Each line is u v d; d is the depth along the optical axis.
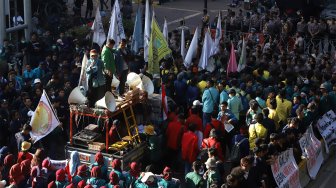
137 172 16.20
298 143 19.91
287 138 19.14
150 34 24.48
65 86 21.52
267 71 24.94
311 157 20.86
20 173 15.98
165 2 47.62
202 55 25.61
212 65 26.19
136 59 24.61
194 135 18.64
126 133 19.31
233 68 25.12
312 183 21.17
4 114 20.28
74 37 30.22
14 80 22.78
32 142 18.28
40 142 19.33
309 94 23.08
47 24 34.50
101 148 18.36
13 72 22.91
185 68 24.70
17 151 19.08
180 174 20.27
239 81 22.70
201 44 28.50
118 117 19.47
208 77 22.92
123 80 20.09
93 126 19.05
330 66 26.81
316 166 21.52
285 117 21.31
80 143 18.72
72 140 18.78
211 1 49.03
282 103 21.28
